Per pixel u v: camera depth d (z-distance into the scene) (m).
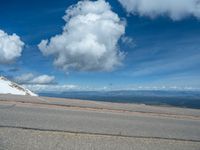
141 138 7.89
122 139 7.54
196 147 7.50
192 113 16.50
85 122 9.79
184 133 9.42
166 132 9.28
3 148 5.76
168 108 18.89
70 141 6.80
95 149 6.27
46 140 6.69
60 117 10.52
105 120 10.76
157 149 6.85
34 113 11.12
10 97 17.50
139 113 14.66
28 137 6.83
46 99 18.38
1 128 7.58
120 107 16.64
